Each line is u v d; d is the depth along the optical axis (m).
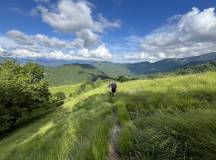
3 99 41.88
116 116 11.37
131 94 17.67
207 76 19.27
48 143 14.67
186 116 5.08
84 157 4.71
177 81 20.08
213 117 4.32
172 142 4.53
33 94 48.81
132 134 5.74
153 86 20.66
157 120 5.78
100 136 5.98
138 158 4.91
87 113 17.25
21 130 39.47
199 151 3.95
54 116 35.16
